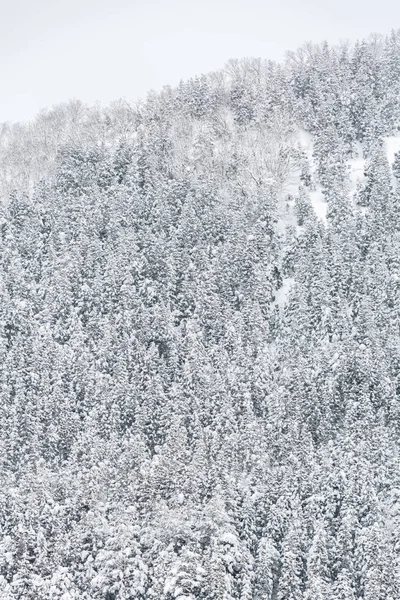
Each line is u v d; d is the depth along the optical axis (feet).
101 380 570.87
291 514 462.19
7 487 484.33
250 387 559.79
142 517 440.86
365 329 591.37
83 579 418.92
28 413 554.46
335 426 539.29
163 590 398.42
